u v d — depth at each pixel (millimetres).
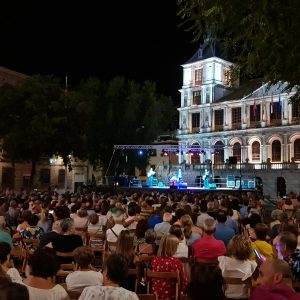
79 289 6551
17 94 44312
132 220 12875
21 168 58594
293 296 4008
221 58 64562
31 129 43625
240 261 7320
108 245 10836
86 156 53938
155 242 9789
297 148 55188
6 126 44750
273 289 4051
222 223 10992
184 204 15656
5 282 3771
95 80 58250
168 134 76750
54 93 45469
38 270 5375
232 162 50812
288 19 7660
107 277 5320
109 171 58344
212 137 63656
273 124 57500
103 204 15453
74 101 45688
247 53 9352
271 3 7492
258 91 58438
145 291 8664
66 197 22422
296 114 55062
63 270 8836
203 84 64875
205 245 8766
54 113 45188
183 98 67812
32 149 45219
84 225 12953
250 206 17828
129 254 8406
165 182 54125
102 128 57688
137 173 68125
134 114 59312
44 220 12898
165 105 66812
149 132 59781
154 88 62406
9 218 14734
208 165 58719
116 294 4977
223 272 7324
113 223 11578
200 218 13094
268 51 8250
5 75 59406
